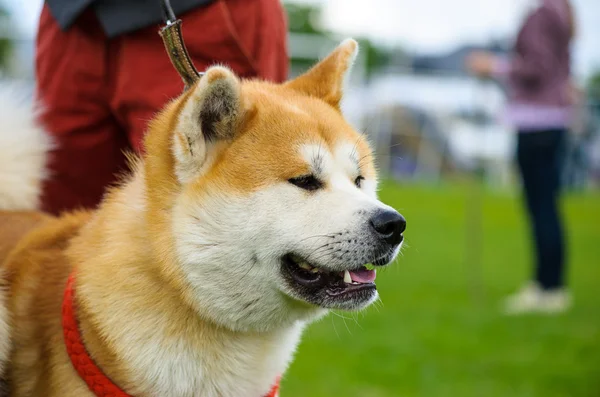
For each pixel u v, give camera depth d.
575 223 13.35
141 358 2.59
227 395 2.73
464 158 19.39
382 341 5.42
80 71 3.33
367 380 4.61
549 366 4.99
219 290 2.64
